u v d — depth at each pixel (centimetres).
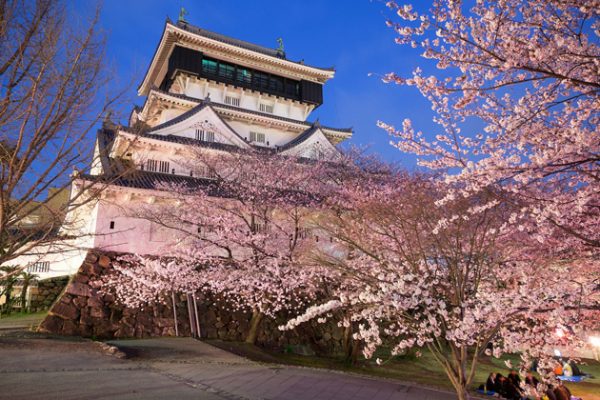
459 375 645
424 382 1334
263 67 3919
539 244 780
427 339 695
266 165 1920
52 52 693
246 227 1820
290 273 1520
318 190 1853
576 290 627
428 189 995
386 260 785
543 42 574
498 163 600
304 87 4078
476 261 673
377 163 2044
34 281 2105
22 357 1005
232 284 1642
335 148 2491
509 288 739
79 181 1597
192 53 3572
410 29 569
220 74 3769
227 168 2133
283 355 1702
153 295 1716
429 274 693
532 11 562
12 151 690
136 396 725
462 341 642
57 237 763
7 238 733
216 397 775
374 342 780
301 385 970
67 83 700
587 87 565
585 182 707
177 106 3209
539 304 588
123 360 1094
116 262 1812
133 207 1967
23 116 688
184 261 1720
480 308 619
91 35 732
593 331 739
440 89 580
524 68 523
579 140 563
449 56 575
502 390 1095
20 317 1920
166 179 2252
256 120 3484
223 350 1415
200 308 1841
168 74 3694
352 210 1437
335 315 1883
